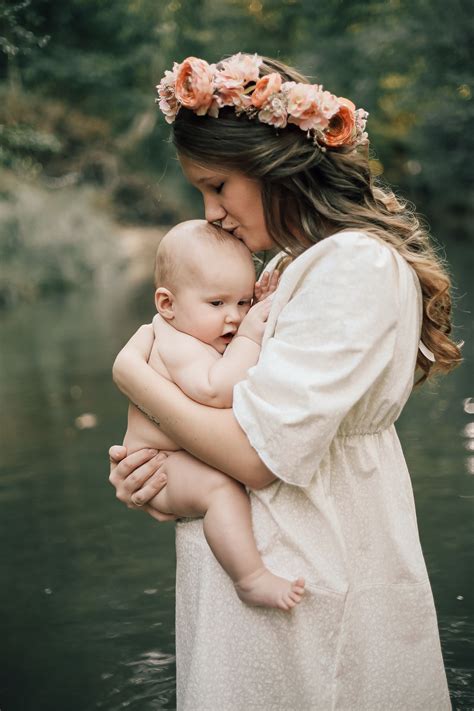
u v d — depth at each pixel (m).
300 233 1.93
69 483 4.94
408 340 1.85
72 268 16.12
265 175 1.86
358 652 1.84
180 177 22.70
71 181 19.62
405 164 24.75
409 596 1.89
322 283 1.76
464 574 3.53
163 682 2.89
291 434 1.71
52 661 3.07
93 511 4.50
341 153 1.94
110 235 18.17
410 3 14.11
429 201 24.80
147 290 15.23
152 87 20.23
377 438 1.91
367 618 1.86
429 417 5.80
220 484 1.87
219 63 1.97
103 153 20.97
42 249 15.73
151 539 4.12
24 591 3.63
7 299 14.31
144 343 2.02
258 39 20.94
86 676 2.96
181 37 20.22
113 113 20.61
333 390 1.71
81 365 8.41
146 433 2.01
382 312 1.76
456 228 23.17
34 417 6.48
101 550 4.02
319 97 1.84
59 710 2.75
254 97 1.84
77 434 5.93
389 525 1.88
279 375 1.73
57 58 16.62
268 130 1.86
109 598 3.53
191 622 1.94
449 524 3.99
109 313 12.34
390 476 1.92
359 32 16.39
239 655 1.83
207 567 1.89
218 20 20.97
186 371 1.92
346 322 1.73
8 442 5.84
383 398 1.85
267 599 1.77
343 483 1.85
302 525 1.82
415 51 14.13
